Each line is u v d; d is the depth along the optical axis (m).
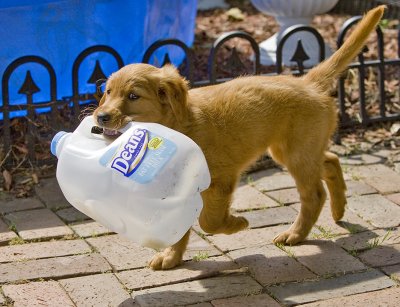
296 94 5.07
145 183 4.12
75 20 6.91
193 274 4.84
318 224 5.57
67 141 4.41
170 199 4.19
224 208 4.93
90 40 7.08
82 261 5.04
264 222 5.60
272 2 8.34
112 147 4.25
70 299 4.58
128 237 4.34
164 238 4.26
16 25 6.66
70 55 7.04
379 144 7.02
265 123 5.00
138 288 4.69
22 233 5.44
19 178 6.35
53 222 5.63
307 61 8.40
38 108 6.58
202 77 8.24
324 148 5.22
